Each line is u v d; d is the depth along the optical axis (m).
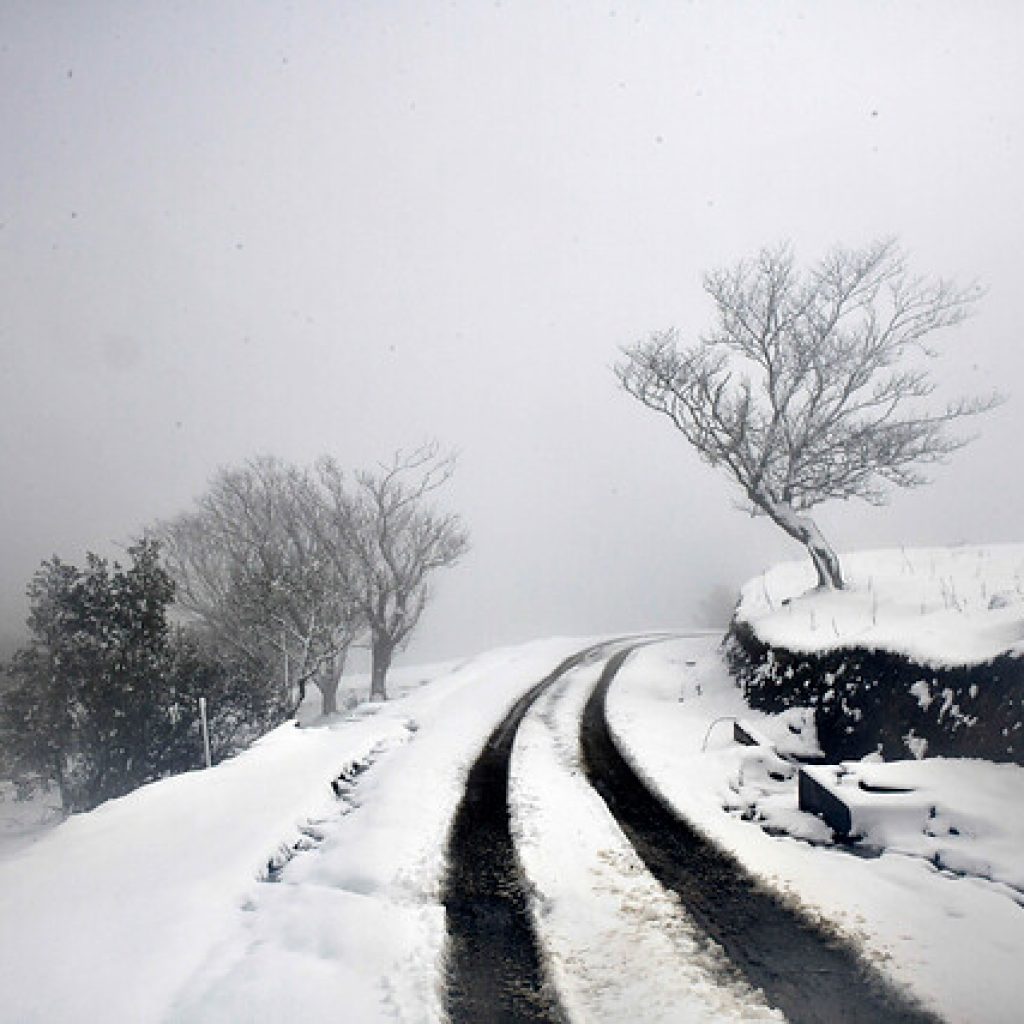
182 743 17.61
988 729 9.02
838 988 5.54
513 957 6.18
